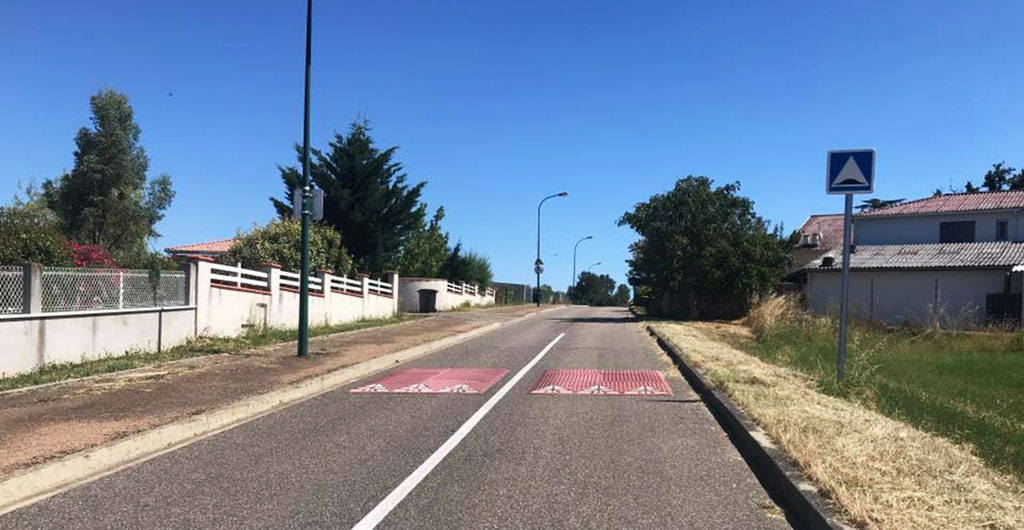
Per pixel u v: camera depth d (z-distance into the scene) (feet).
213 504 18.98
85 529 17.06
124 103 144.25
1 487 19.20
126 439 24.43
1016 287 98.73
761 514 18.22
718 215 112.88
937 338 72.08
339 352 53.42
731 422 28.43
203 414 29.01
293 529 17.07
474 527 17.28
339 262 100.83
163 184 151.43
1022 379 45.96
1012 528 15.33
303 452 24.82
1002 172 193.57
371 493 20.02
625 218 117.39
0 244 47.55
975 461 21.58
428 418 30.96
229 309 61.46
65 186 139.13
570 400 35.68
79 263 55.62
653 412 32.37
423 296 125.59
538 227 183.11
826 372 40.29
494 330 90.07
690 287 119.03
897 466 19.85
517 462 23.47
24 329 39.55
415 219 133.08
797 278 130.11
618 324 104.58
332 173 126.31
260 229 95.30
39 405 30.66
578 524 17.49
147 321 50.44
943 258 106.32
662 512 18.38
